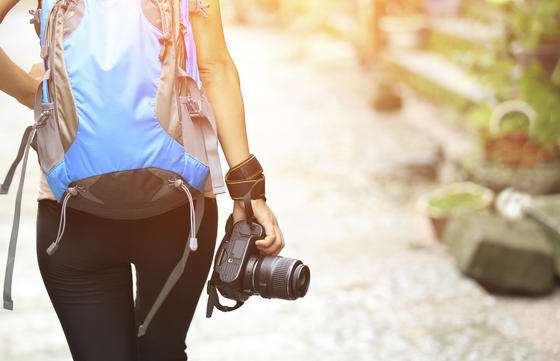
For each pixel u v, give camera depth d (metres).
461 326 3.36
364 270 4.07
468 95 7.37
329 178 6.00
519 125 5.26
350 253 4.40
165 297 1.65
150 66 1.46
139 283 1.71
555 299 3.86
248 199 1.59
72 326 1.60
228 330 3.38
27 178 5.83
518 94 5.81
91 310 1.59
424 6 10.52
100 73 1.43
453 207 4.70
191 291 1.72
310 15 13.73
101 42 1.45
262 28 16.42
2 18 1.54
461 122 7.37
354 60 11.72
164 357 1.80
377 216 5.14
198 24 1.59
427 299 3.65
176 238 1.62
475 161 5.24
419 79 9.00
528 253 3.82
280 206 5.37
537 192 4.79
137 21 1.47
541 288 3.86
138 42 1.46
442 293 3.72
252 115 8.41
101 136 1.42
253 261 1.59
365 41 10.85
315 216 5.14
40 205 1.62
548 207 4.18
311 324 3.41
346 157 6.57
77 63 1.44
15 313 3.54
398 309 3.55
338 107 8.66
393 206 5.37
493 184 4.91
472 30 8.63
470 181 5.31
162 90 1.46
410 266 4.11
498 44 6.20
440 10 10.03
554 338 3.40
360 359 3.07
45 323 3.45
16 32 14.68
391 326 3.37
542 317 3.65
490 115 5.77
